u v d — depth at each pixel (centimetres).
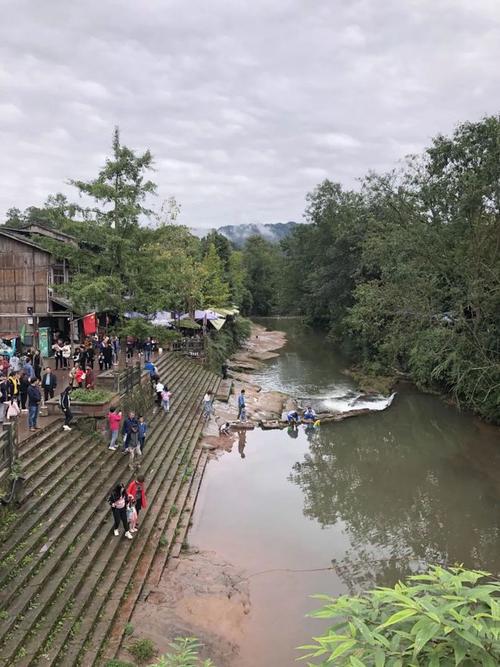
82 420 1680
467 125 2814
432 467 2158
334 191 5659
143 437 1803
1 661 798
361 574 1369
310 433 2644
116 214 2111
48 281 2688
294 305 8019
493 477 2017
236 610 1166
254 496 1859
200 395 2964
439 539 1569
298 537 1568
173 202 3738
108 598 1073
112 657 918
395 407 3116
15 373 1773
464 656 267
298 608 1204
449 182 2836
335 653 281
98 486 1428
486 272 2522
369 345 4288
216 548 1468
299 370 4369
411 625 305
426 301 2812
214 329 4509
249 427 2666
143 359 3031
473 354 2641
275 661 1016
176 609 1127
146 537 1356
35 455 1395
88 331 2625
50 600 959
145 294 2186
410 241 2858
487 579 1330
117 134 2100
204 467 2070
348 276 5034
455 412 2961
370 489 1953
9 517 1111
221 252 7338
